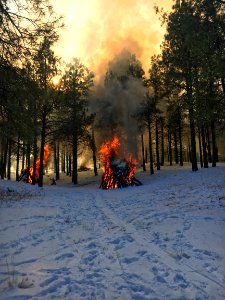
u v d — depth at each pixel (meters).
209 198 13.71
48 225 9.77
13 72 13.51
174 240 7.73
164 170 35.69
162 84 27.70
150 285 5.05
